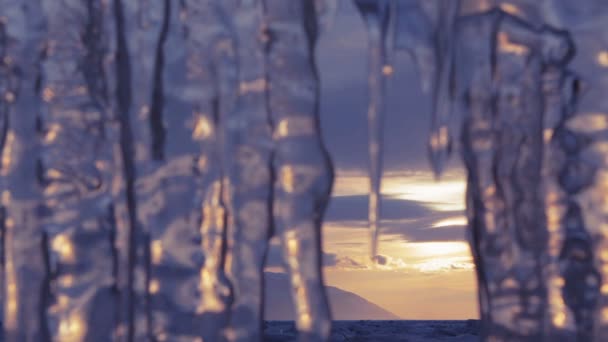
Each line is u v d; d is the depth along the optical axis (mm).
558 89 1975
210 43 1993
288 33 1973
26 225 1966
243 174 1958
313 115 1961
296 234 1927
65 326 1948
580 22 1964
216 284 1960
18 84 1992
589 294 1930
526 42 1973
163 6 1996
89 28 2023
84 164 1992
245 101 1970
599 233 1933
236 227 1955
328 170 1963
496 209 1979
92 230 1982
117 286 1979
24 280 1954
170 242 1981
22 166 1976
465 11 1989
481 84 1980
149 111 1979
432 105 1922
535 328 1939
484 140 1979
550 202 1967
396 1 1943
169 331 1959
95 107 2008
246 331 1932
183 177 1991
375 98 1900
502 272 1967
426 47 1929
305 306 1895
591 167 1949
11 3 2010
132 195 2004
